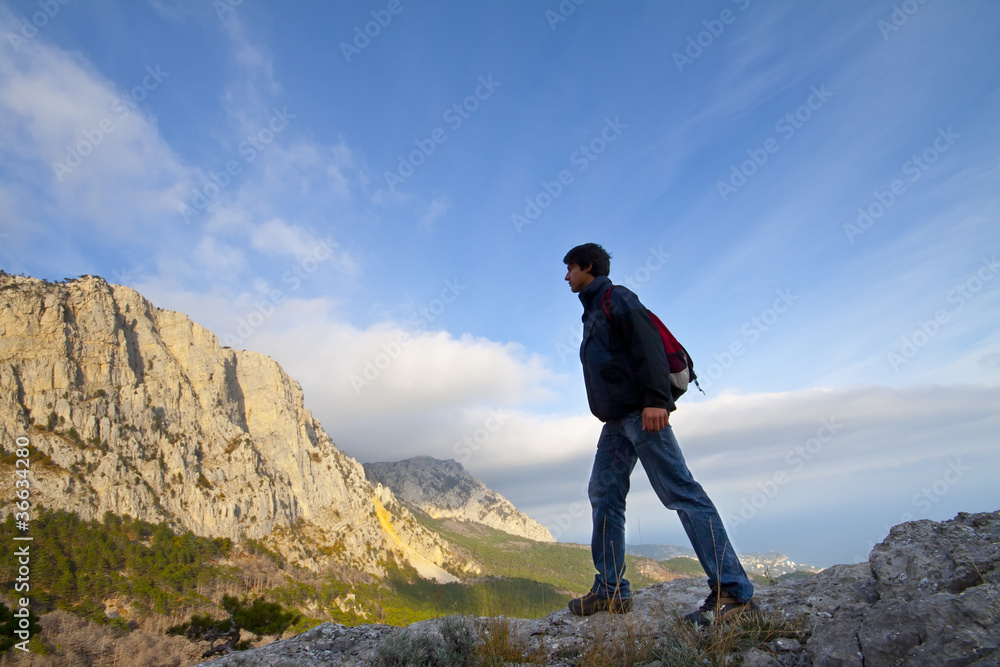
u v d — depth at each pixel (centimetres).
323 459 18438
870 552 313
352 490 18512
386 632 357
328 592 11575
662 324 338
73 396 13150
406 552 17438
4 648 2428
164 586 9644
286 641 360
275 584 11450
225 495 14175
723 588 297
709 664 259
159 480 13062
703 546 309
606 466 362
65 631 6412
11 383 12456
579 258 376
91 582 8806
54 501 10788
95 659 5738
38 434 12062
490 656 300
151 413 14512
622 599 337
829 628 254
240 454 15625
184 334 17400
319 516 16438
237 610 3288
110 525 11000
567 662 294
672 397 339
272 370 19038
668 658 262
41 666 5259
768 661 257
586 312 365
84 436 12719
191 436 15225
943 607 216
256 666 325
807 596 314
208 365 17250
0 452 11188
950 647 197
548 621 345
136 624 7919
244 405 17912
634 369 326
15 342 13125
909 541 300
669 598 354
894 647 214
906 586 274
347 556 15088
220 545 12538
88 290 15288
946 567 265
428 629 338
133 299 16612
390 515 19550
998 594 214
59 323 13938
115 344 14962
